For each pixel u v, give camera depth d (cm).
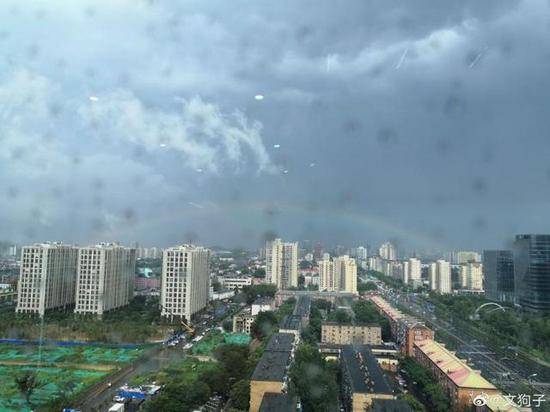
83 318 13975
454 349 10906
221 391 7769
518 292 14188
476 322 13612
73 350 11338
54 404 7275
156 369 9806
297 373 7525
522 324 11756
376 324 13100
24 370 9550
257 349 9706
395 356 10825
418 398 8331
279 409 6072
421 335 10875
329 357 10419
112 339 12138
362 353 9500
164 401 6812
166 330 13400
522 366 9381
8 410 7275
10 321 12825
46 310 14712
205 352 11194
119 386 8688
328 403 7262
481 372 8750
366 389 7200
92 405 7650
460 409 7306
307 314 14662
